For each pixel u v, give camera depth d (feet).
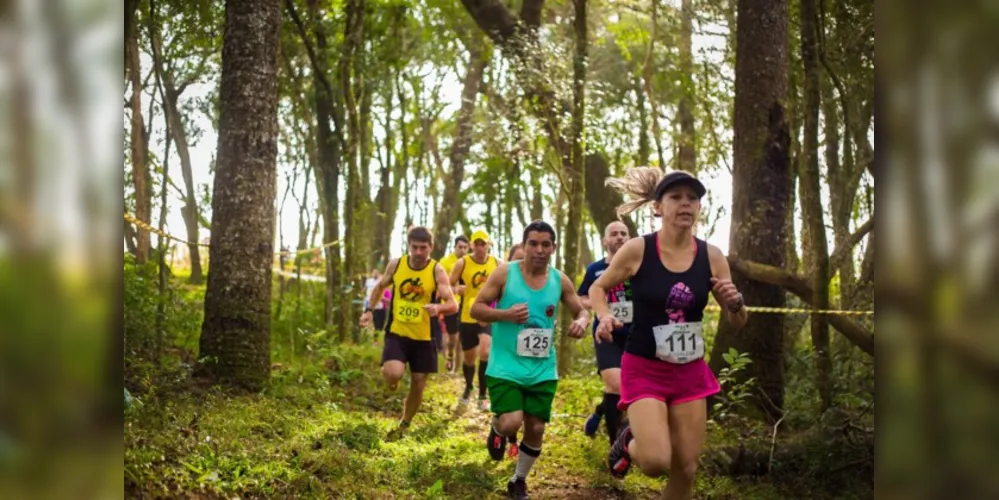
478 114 63.87
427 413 27.35
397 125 69.72
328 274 42.70
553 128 36.81
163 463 13.69
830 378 22.97
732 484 19.39
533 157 38.55
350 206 42.22
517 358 18.04
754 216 25.90
